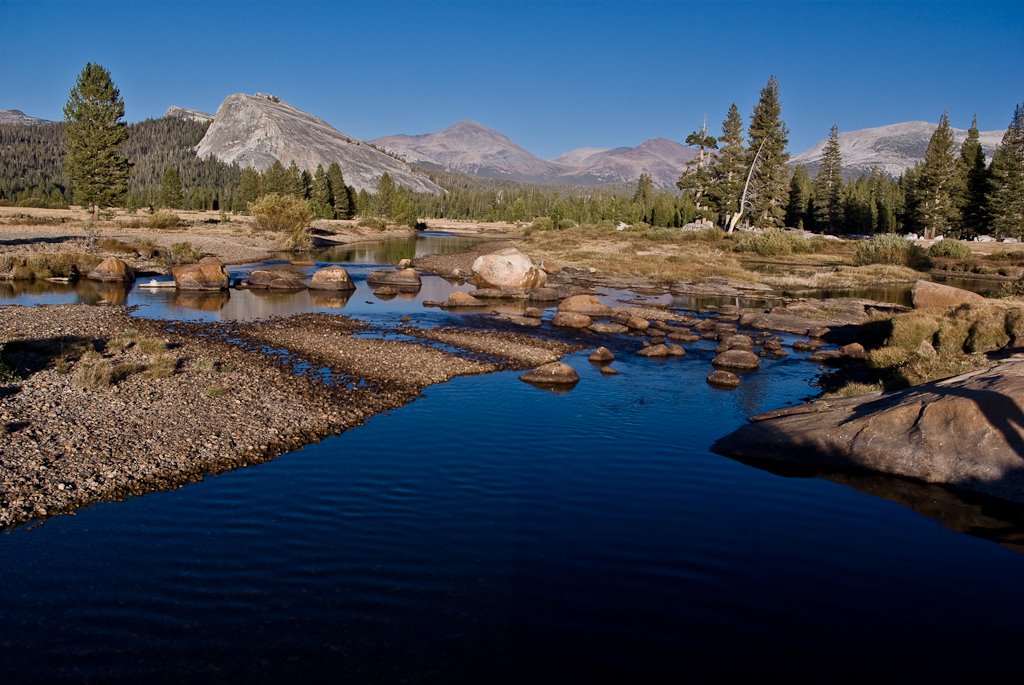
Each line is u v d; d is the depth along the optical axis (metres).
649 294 44.12
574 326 30.45
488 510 11.01
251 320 28.30
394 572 8.90
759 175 85.88
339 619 7.77
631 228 92.75
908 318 25.94
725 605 8.33
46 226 65.50
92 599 8.07
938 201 85.25
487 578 8.81
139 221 78.50
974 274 58.03
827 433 13.83
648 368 22.78
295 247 68.06
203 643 7.26
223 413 15.15
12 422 13.23
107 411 14.50
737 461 13.87
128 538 9.67
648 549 9.80
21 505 10.44
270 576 8.70
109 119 66.12
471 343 25.30
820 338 29.91
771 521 10.93
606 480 12.54
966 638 7.75
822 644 7.56
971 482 12.27
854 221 103.94
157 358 19.03
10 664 6.82
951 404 13.17
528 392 18.95
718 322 32.75
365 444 14.08
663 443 14.89
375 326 28.34
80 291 35.59
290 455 13.30
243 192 129.25
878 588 8.86
